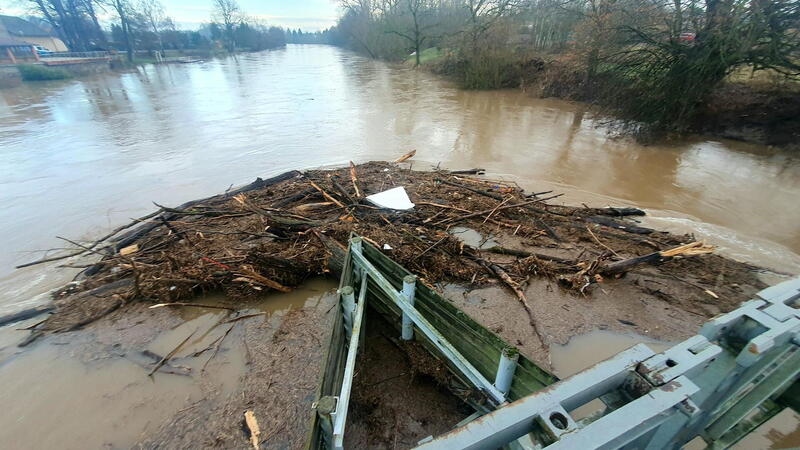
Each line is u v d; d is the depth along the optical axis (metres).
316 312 5.36
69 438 3.80
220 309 5.44
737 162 11.51
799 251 7.07
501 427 1.18
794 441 3.35
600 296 5.58
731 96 13.50
